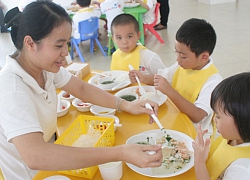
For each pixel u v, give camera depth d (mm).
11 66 905
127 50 1926
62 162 770
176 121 1217
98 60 3793
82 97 1254
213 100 872
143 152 805
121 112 1303
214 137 1409
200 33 1299
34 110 848
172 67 1646
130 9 3820
